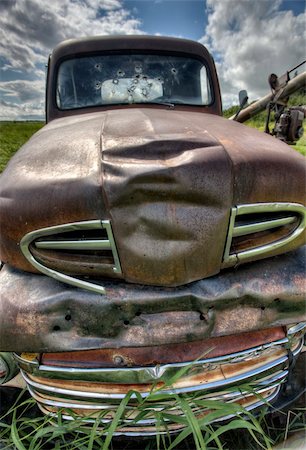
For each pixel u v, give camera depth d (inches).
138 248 49.3
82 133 62.4
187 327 52.5
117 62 105.3
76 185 50.0
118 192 47.9
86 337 52.5
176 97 107.3
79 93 103.2
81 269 51.8
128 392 52.9
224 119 81.5
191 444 65.2
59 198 50.3
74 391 55.4
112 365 54.2
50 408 58.9
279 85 129.0
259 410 63.7
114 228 49.1
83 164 52.5
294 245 59.0
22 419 59.4
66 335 52.4
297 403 67.8
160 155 50.8
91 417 55.8
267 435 64.2
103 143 54.2
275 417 68.4
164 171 47.2
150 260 49.5
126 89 104.6
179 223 48.6
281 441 64.1
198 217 49.3
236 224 53.3
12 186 54.3
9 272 57.6
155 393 53.3
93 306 51.7
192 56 110.0
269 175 54.1
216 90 111.1
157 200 48.1
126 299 51.2
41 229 51.5
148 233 48.8
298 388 67.4
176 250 49.3
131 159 50.3
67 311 52.3
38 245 52.7
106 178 48.8
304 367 69.2
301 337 64.9
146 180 47.3
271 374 60.6
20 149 68.0
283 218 56.5
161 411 54.2
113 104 103.0
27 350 52.8
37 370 55.6
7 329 52.7
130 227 48.8
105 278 52.9
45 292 52.9
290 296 57.1
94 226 49.5
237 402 60.1
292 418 67.7
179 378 55.4
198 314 53.1
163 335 52.1
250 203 52.9
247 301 54.9
